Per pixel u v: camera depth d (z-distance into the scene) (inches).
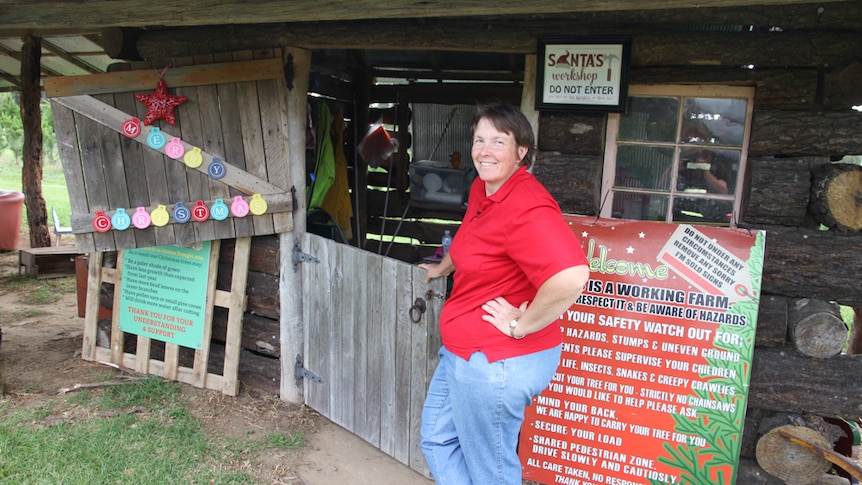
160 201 146.9
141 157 145.3
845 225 105.4
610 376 114.7
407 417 127.5
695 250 108.7
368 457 133.3
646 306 111.4
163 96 141.1
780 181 108.2
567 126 118.6
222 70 138.6
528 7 89.9
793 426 110.0
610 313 113.5
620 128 121.3
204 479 120.0
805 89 107.1
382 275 127.2
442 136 230.1
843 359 108.5
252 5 107.5
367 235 248.7
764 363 112.0
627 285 112.1
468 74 225.5
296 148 142.3
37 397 151.1
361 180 231.3
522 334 85.2
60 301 245.4
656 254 110.6
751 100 113.5
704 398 109.7
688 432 111.1
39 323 215.2
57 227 294.5
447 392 99.4
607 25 114.0
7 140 700.0
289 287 148.2
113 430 135.0
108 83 143.2
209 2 111.2
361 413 137.9
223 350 161.3
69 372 167.0
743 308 106.4
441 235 237.5
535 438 120.6
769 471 112.7
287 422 145.2
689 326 109.5
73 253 283.4
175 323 159.3
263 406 151.9
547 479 120.9
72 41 278.4
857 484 115.8
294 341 150.9
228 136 142.5
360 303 133.5
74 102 144.2
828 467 108.8
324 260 140.8
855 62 102.3
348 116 226.1
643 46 112.2
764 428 113.1
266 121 139.9
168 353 160.9
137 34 155.6
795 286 109.6
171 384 159.3
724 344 107.9
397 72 226.8
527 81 120.4
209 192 144.9
